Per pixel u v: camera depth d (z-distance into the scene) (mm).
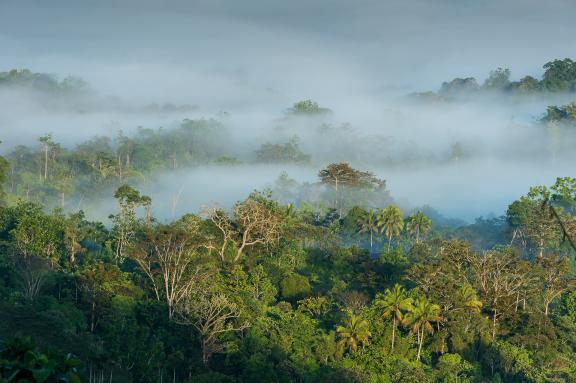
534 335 112688
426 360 106062
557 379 102812
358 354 98188
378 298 111000
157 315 100000
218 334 95875
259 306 107625
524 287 128125
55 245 123750
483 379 101062
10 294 95562
